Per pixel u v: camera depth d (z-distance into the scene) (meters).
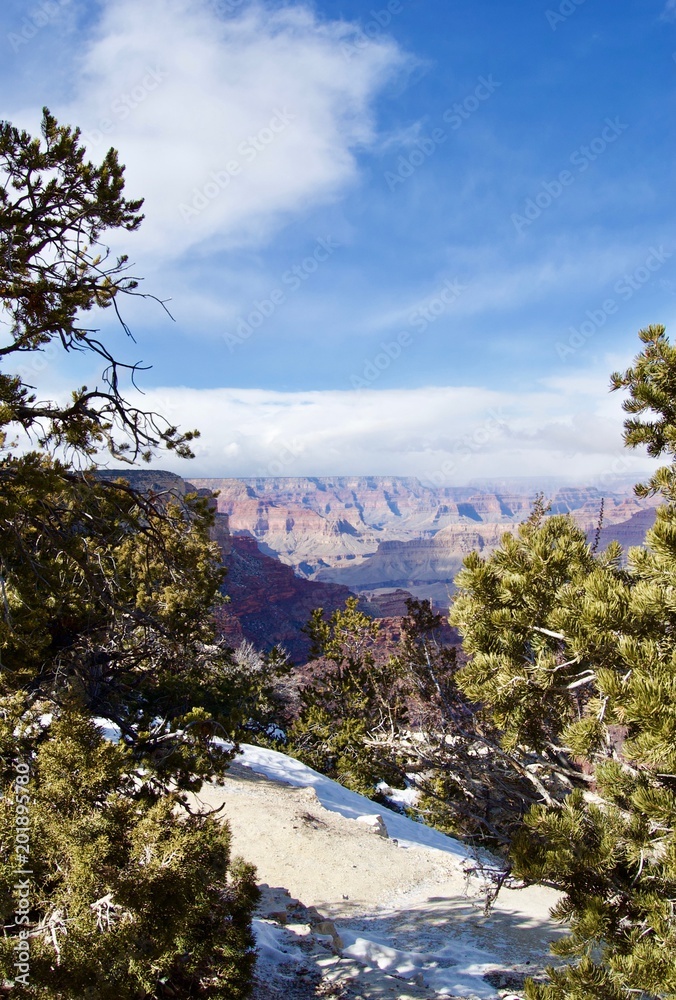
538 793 9.17
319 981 7.96
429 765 12.64
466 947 11.51
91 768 4.97
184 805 7.70
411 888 15.16
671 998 4.70
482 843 11.45
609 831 5.70
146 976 4.76
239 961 5.92
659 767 5.23
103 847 4.55
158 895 4.58
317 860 15.77
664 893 5.54
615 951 5.45
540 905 14.40
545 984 5.54
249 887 6.41
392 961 10.05
